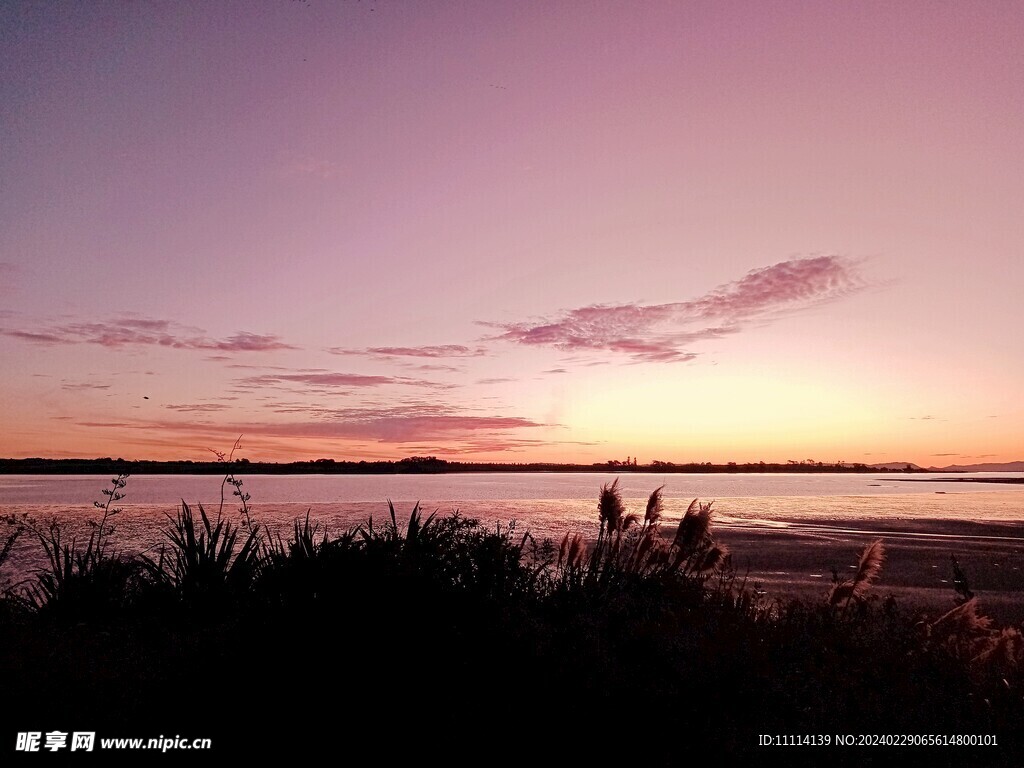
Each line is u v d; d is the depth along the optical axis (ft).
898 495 231.09
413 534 17.78
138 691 12.57
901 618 20.52
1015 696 14.26
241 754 10.93
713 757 11.04
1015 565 60.29
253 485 249.96
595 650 13.51
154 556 37.86
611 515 25.76
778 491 269.03
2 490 183.73
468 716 11.60
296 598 14.11
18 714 11.51
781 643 15.67
